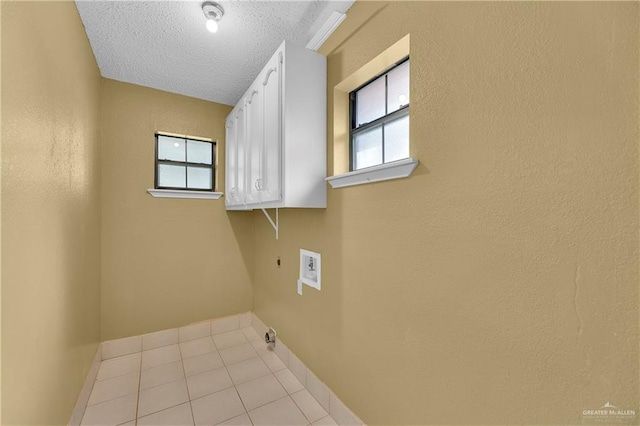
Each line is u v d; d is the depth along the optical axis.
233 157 2.19
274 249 2.16
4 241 0.67
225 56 1.75
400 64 1.21
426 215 0.96
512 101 0.73
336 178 1.33
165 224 2.23
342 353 1.40
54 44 1.02
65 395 1.17
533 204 0.69
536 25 0.68
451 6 0.88
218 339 2.34
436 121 0.92
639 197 0.53
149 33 1.53
